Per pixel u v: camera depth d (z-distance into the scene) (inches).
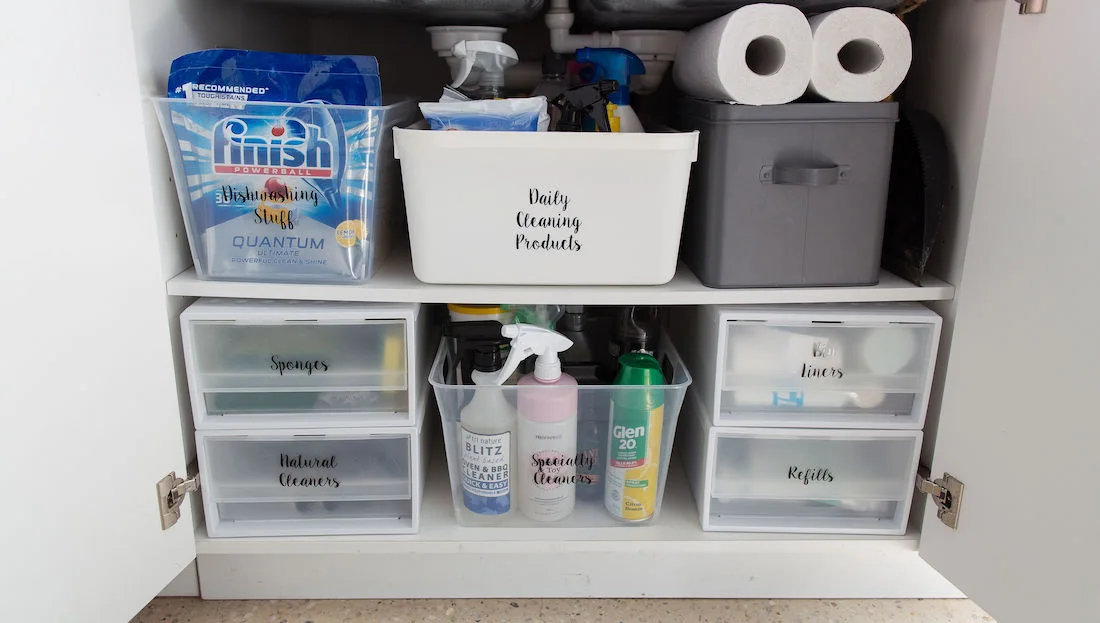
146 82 29.1
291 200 30.2
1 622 23.1
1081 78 25.1
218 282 31.0
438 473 38.4
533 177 30.4
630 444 33.2
